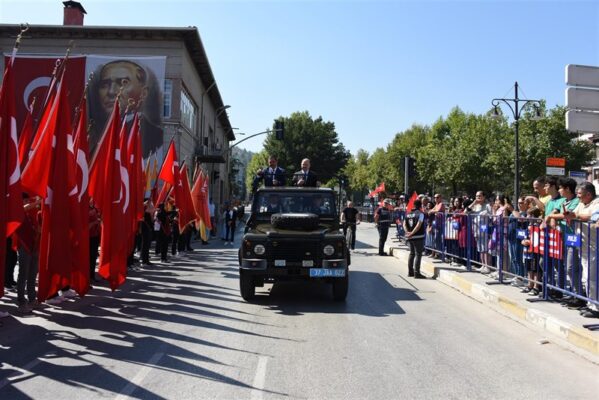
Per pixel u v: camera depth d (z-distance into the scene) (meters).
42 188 7.74
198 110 37.44
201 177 20.69
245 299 9.14
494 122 48.78
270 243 8.76
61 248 7.68
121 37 29.27
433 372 5.30
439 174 54.28
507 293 9.03
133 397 4.49
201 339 6.46
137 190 11.55
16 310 8.00
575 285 7.60
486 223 11.18
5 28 28.56
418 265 12.34
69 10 30.28
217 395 4.55
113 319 7.52
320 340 6.49
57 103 7.82
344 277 8.78
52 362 5.46
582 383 5.05
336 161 73.25
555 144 36.62
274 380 4.96
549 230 8.34
